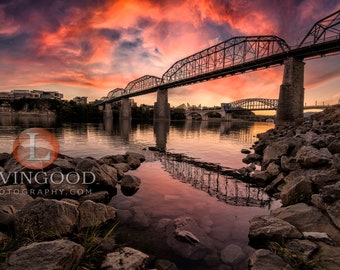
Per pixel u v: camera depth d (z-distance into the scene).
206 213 8.74
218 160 21.45
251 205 9.62
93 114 181.12
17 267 3.94
